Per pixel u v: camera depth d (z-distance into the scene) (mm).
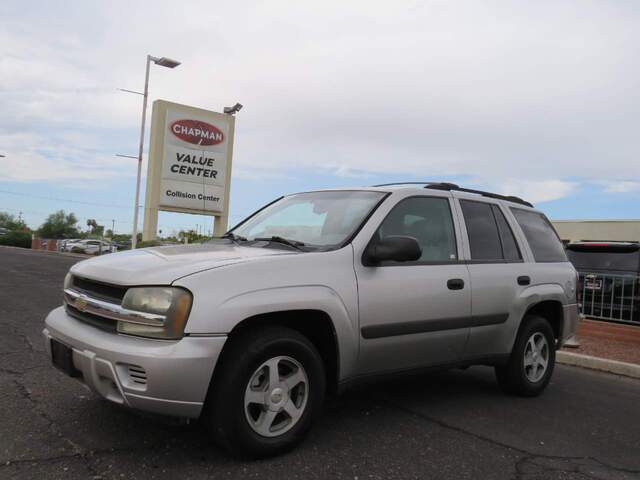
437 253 4504
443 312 4332
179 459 3318
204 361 3053
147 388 2994
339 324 3672
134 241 25453
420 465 3492
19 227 109812
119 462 3230
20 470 3051
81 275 3645
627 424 4715
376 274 3967
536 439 4137
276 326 3469
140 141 25000
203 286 3166
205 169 26812
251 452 3295
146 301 3131
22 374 4938
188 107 26188
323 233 4191
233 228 5035
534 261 5422
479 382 5848
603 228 27469
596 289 9453
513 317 4988
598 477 3504
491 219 5180
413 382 5656
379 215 4195
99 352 3152
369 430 4086
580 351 8016
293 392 3549
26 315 8383
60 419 3861
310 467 3334
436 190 4758
